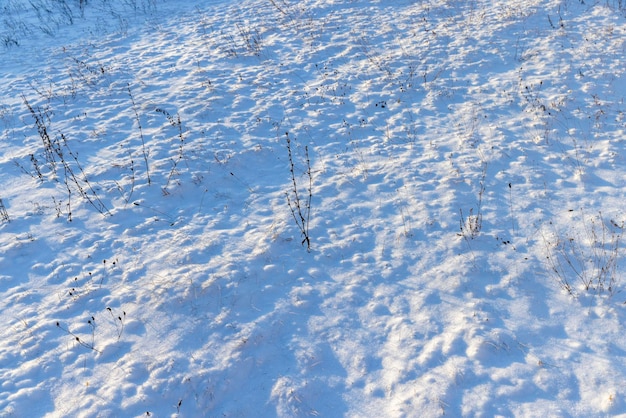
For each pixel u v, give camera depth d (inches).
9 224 270.2
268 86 410.3
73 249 253.3
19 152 336.2
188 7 599.2
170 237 258.8
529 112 354.9
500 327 201.8
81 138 348.2
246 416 176.9
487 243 245.3
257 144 335.0
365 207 277.7
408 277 230.5
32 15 600.4
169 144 336.2
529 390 177.9
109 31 543.8
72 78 438.0
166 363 191.8
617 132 326.3
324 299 220.5
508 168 301.1
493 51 440.5
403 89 396.2
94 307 218.4
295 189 267.9
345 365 192.5
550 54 428.8
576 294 212.8
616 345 191.0
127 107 386.6
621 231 244.1
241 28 525.0
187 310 214.1
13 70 466.3
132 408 178.7
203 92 401.1
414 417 172.4
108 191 292.8
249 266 236.8
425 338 200.4
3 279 236.7
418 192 285.7
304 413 177.2
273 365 192.9
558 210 263.7
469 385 181.3
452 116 360.5
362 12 541.6
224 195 292.5
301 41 487.5
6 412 176.7
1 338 205.6
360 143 337.7
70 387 186.1
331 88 403.2
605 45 435.5
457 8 538.3
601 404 171.3
